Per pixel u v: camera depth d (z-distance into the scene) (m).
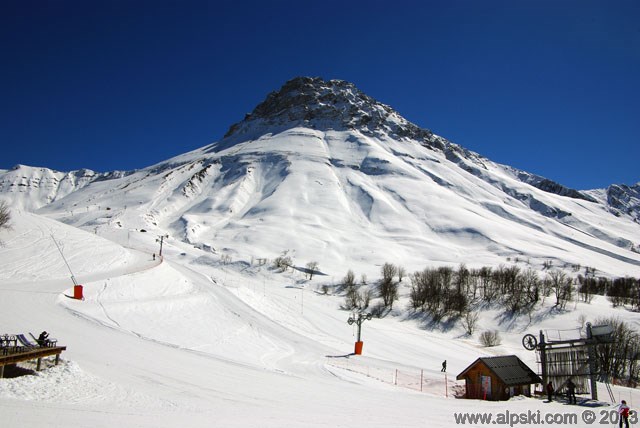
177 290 72.62
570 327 103.56
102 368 28.62
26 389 20.91
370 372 51.59
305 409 26.22
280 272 162.50
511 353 87.31
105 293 59.62
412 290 132.25
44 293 52.28
